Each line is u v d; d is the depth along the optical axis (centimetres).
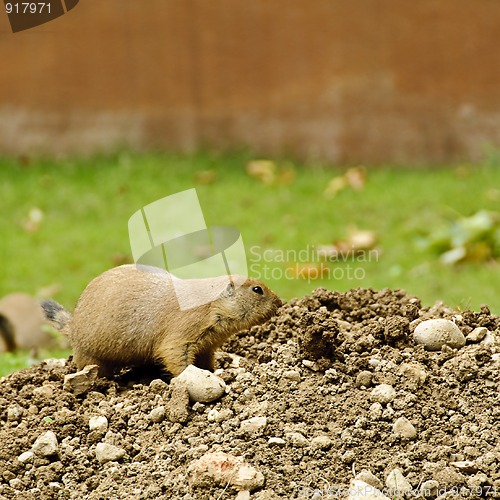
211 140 1908
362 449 593
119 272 701
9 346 1174
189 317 668
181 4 1880
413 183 1731
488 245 1399
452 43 1845
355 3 1841
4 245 1566
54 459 617
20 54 1906
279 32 1870
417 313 745
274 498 551
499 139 1861
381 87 1856
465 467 569
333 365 661
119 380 704
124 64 1902
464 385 641
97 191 1769
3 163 1919
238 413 630
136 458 607
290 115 1881
